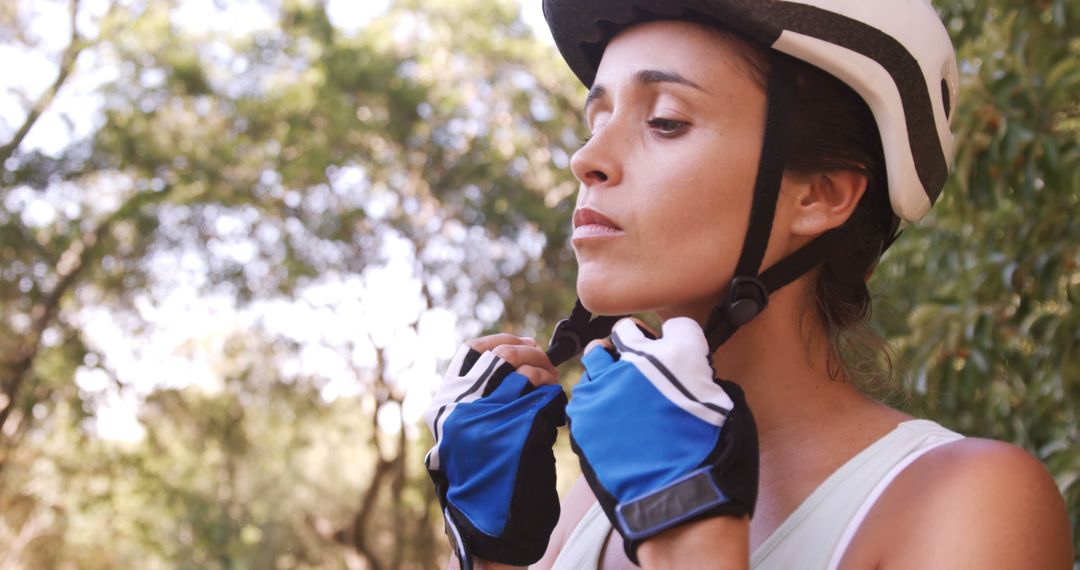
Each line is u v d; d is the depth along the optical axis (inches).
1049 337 123.0
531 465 46.1
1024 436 127.3
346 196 681.0
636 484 37.5
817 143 44.3
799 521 41.9
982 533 38.0
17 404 655.8
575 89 676.1
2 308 639.1
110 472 723.4
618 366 39.7
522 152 685.3
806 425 45.1
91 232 654.5
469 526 45.8
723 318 42.5
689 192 42.7
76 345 655.1
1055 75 121.8
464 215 671.1
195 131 668.7
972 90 122.1
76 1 635.5
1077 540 112.7
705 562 35.9
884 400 54.9
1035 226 126.4
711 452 37.4
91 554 878.4
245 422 778.8
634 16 45.3
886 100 44.5
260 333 711.7
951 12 133.4
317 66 668.7
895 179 45.8
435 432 47.8
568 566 49.2
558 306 648.4
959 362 124.3
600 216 43.8
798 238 45.4
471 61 679.7
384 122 661.3
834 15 42.8
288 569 973.8
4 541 743.1
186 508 772.6
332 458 1007.6
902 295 151.0
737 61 43.4
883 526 40.4
